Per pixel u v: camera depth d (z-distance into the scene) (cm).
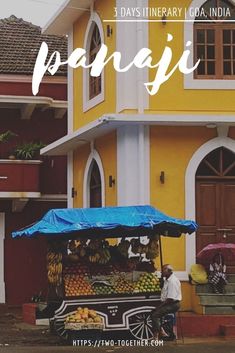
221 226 1666
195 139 1652
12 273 2362
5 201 2364
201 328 1527
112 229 1423
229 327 1506
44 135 2408
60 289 1452
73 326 1420
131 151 1625
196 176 1661
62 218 1435
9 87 2330
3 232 2362
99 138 1797
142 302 1469
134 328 1459
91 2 1859
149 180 1625
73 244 1487
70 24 2039
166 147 1638
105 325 1448
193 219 1639
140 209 1479
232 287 1597
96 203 1866
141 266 1525
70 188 2033
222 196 1672
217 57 1675
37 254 2384
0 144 2373
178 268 1628
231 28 1686
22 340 1520
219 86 1661
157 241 1536
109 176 1720
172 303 1438
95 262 1495
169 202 1631
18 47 2500
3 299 2350
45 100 2297
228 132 1664
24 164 2256
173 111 1642
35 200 2375
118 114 1584
